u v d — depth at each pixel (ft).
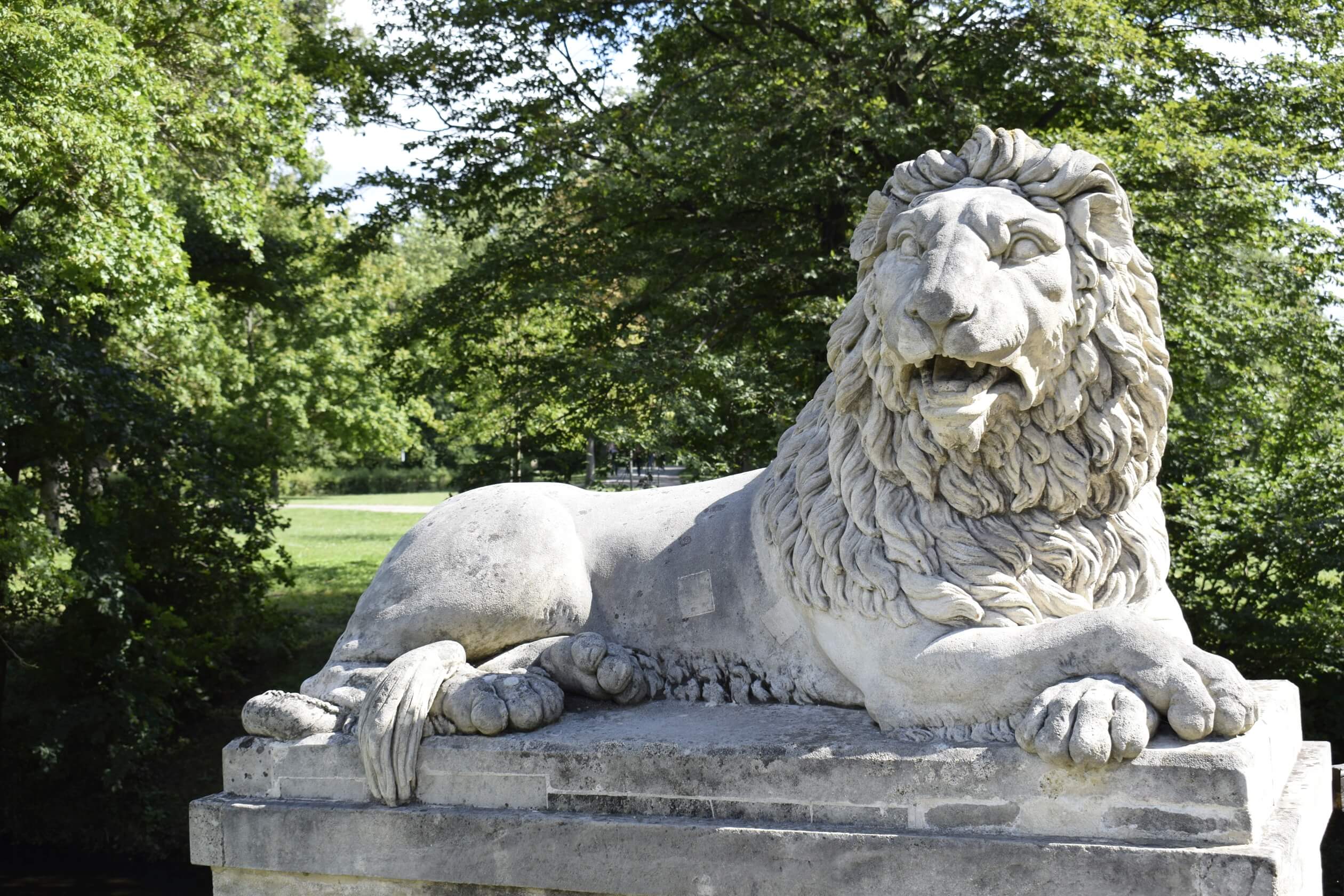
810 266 28.96
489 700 8.49
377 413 61.21
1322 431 27.37
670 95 32.12
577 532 9.78
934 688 7.60
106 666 27.63
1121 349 7.77
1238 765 6.61
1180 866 6.55
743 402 28.04
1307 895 7.27
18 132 21.33
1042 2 26.96
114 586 27.20
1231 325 26.09
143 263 23.34
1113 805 6.85
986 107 29.30
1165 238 24.94
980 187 7.85
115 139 22.52
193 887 25.48
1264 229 26.66
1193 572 24.97
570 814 8.14
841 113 27.58
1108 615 7.18
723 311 31.07
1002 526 7.93
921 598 7.80
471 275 33.45
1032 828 7.04
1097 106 28.12
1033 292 7.43
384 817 8.54
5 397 26.00
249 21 28.60
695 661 9.14
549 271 32.01
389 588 9.58
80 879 25.84
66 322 28.43
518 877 8.13
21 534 25.04
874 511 8.13
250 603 32.81
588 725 8.58
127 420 28.22
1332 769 8.61
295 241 42.50
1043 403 7.79
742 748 7.80
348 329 60.75
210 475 30.32
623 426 27.27
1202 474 26.58
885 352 7.66
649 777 8.00
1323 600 24.26
